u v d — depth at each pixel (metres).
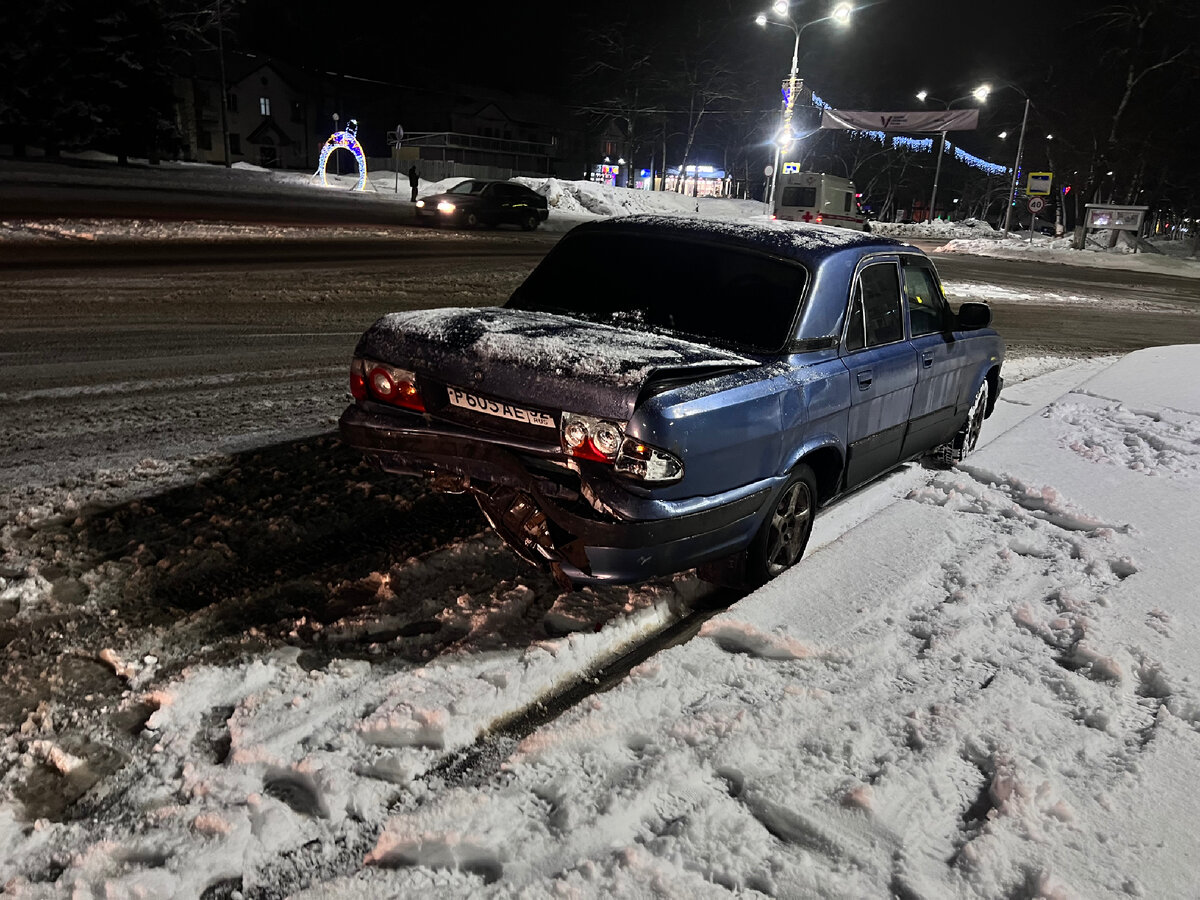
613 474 2.97
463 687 2.87
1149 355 11.54
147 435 5.47
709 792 2.44
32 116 39.50
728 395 3.22
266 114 68.38
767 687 2.97
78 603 3.33
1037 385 9.88
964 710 2.83
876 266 4.40
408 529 4.23
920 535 4.39
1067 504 4.96
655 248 4.21
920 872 2.17
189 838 2.20
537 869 2.14
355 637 3.22
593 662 3.19
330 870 2.14
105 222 17.52
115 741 2.57
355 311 10.88
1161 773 2.58
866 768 2.56
